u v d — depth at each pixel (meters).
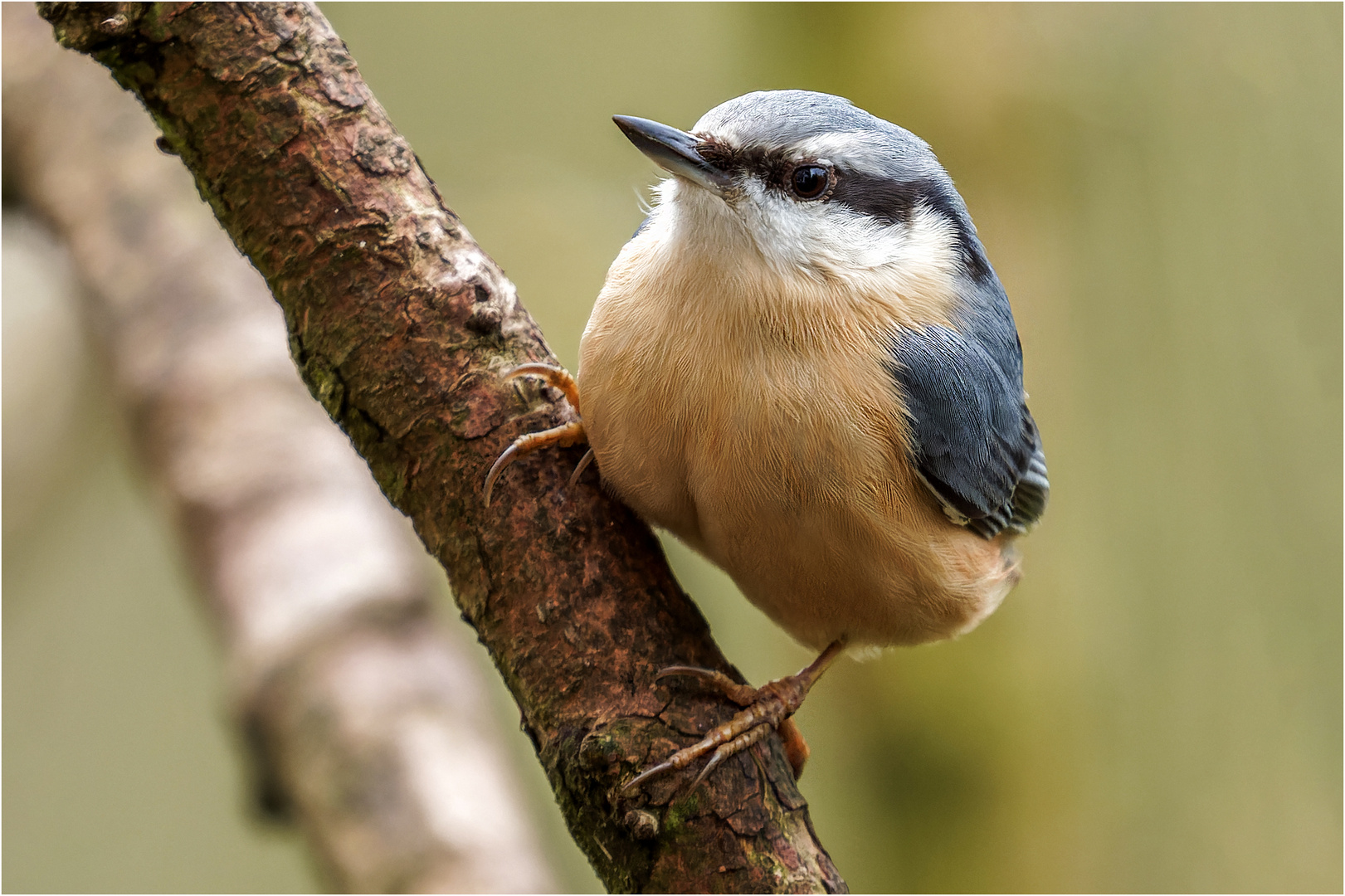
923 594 5.43
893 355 5.15
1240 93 9.26
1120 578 9.41
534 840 6.59
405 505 4.66
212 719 10.70
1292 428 9.28
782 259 5.06
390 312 4.47
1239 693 9.28
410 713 6.80
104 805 10.35
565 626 4.48
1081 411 9.43
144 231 8.84
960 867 9.41
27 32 9.52
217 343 8.44
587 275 10.56
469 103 11.28
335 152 4.39
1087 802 9.34
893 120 9.49
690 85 11.12
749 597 5.66
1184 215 9.32
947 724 9.45
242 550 7.57
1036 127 9.34
